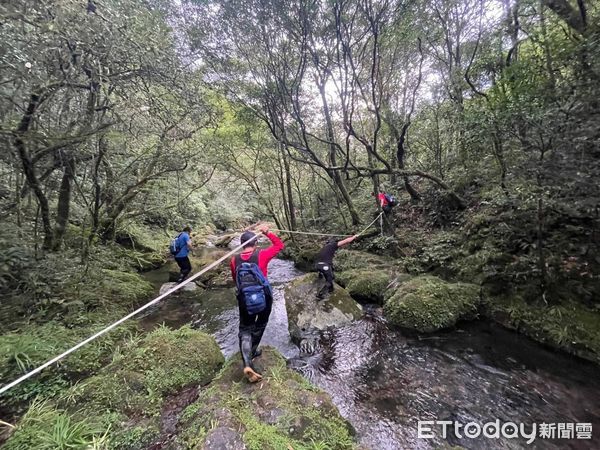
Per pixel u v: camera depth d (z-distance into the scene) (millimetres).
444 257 6453
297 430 2373
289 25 6816
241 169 12539
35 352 3457
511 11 5703
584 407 3141
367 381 3807
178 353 3621
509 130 4188
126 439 2521
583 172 3256
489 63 6461
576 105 3252
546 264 4512
